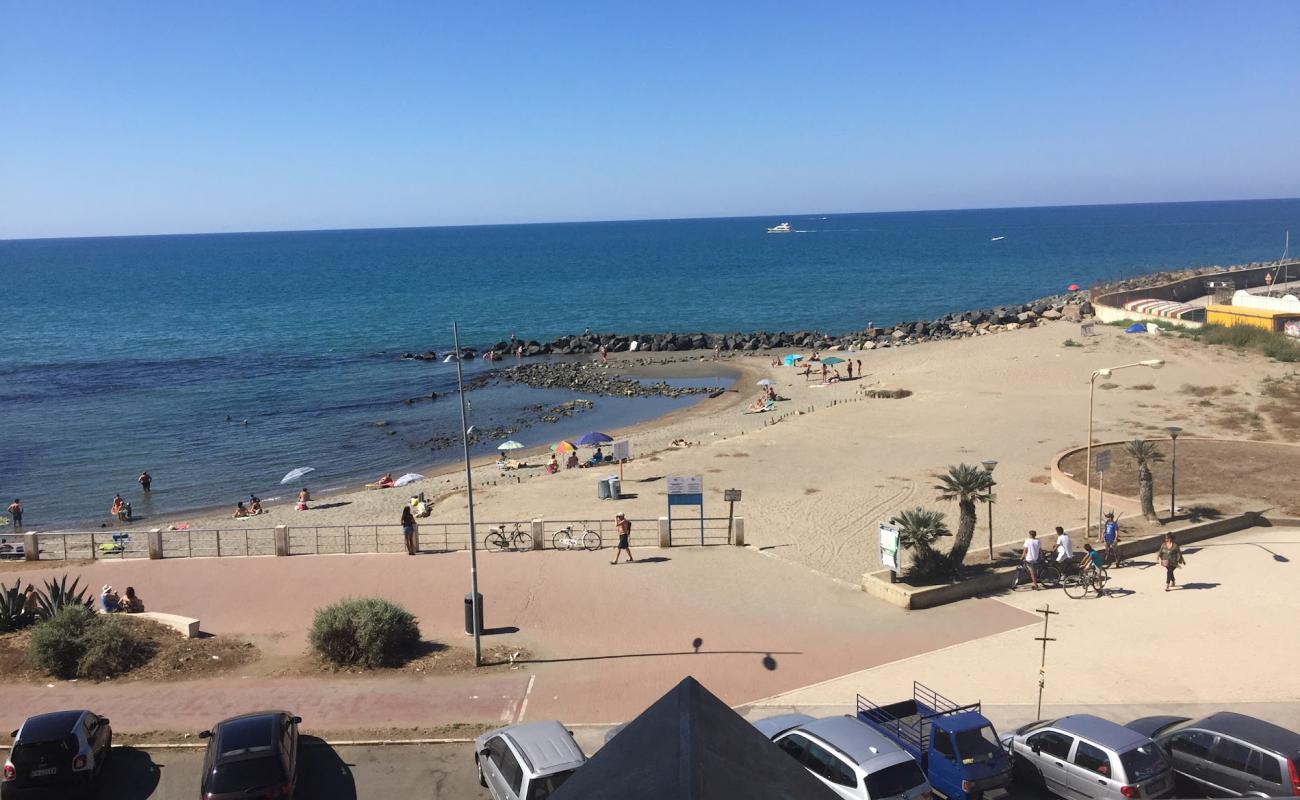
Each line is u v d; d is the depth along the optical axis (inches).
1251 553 1099.3
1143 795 545.3
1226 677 784.3
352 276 7755.9
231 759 576.1
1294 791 524.7
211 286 7037.4
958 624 928.3
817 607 986.1
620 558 1171.3
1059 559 1031.6
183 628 932.6
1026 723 709.9
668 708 185.9
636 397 2773.1
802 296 5438.0
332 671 843.4
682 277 6914.4
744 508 1422.2
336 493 1845.5
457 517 1451.8
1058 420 1900.8
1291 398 1903.3
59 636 842.8
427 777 658.2
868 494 1472.7
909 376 2458.2
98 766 650.8
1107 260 7504.9
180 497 1866.4
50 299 6254.9
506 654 877.8
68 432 2412.6
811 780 178.4
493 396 2851.9
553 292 5999.0
